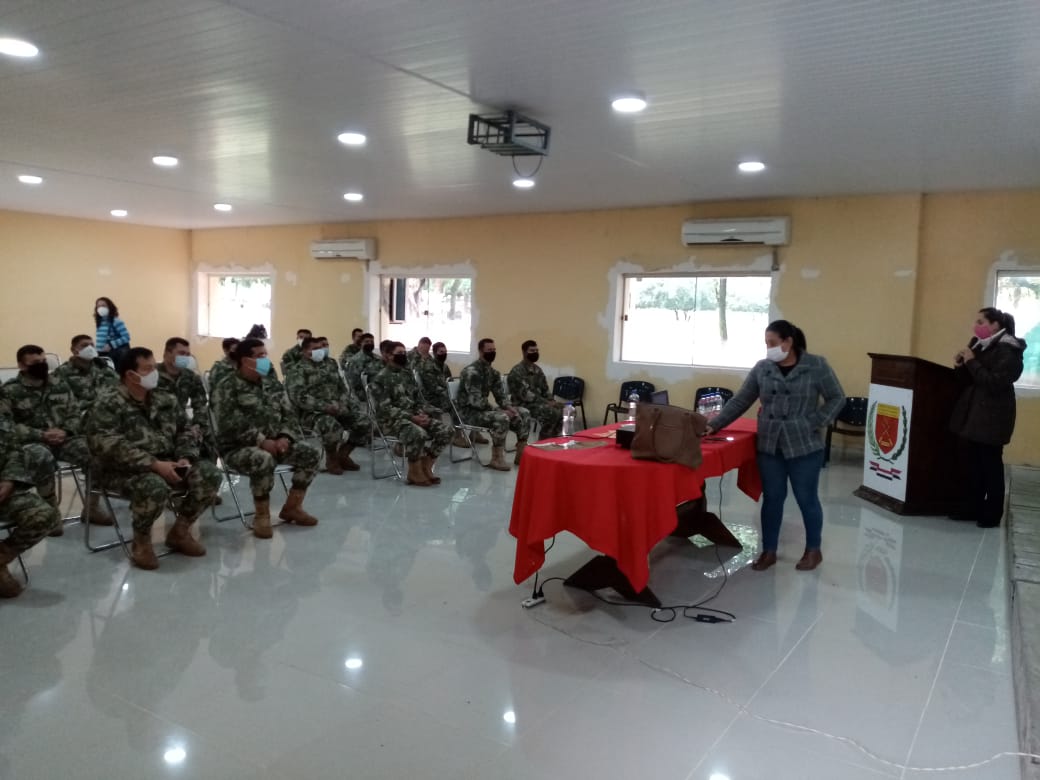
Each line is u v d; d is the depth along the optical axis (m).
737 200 7.68
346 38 3.46
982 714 2.67
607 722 2.57
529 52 3.57
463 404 6.62
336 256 10.44
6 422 3.53
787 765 2.35
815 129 4.78
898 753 2.43
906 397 5.29
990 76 3.71
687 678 2.89
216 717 2.55
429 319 10.23
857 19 3.07
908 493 5.27
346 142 5.55
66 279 10.78
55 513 3.53
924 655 3.13
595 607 3.58
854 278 7.26
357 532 4.68
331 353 10.84
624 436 3.69
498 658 3.03
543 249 8.98
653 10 3.03
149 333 11.88
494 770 2.29
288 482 5.93
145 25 3.36
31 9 3.21
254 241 11.51
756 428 4.46
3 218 10.06
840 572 4.12
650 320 8.55
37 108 4.77
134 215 10.42
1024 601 3.31
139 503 3.87
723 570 4.14
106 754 2.32
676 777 2.28
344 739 2.43
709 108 4.38
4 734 2.42
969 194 6.82
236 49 3.64
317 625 3.31
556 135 5.09
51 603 3.48
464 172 6.57
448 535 4.66
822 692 2.81
